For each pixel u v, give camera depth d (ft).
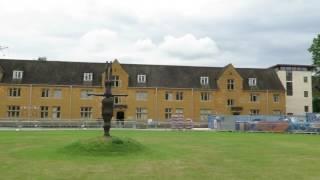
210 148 100.12
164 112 272.31
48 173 58.49
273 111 283.38
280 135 174.40
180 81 279.28
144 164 68.54
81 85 264.93
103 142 82.07
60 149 84.69
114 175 57.62
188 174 59.16
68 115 261.65
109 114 86.02
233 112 278.87
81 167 64.39
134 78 275.39
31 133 159.94
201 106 276.41
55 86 262.26
